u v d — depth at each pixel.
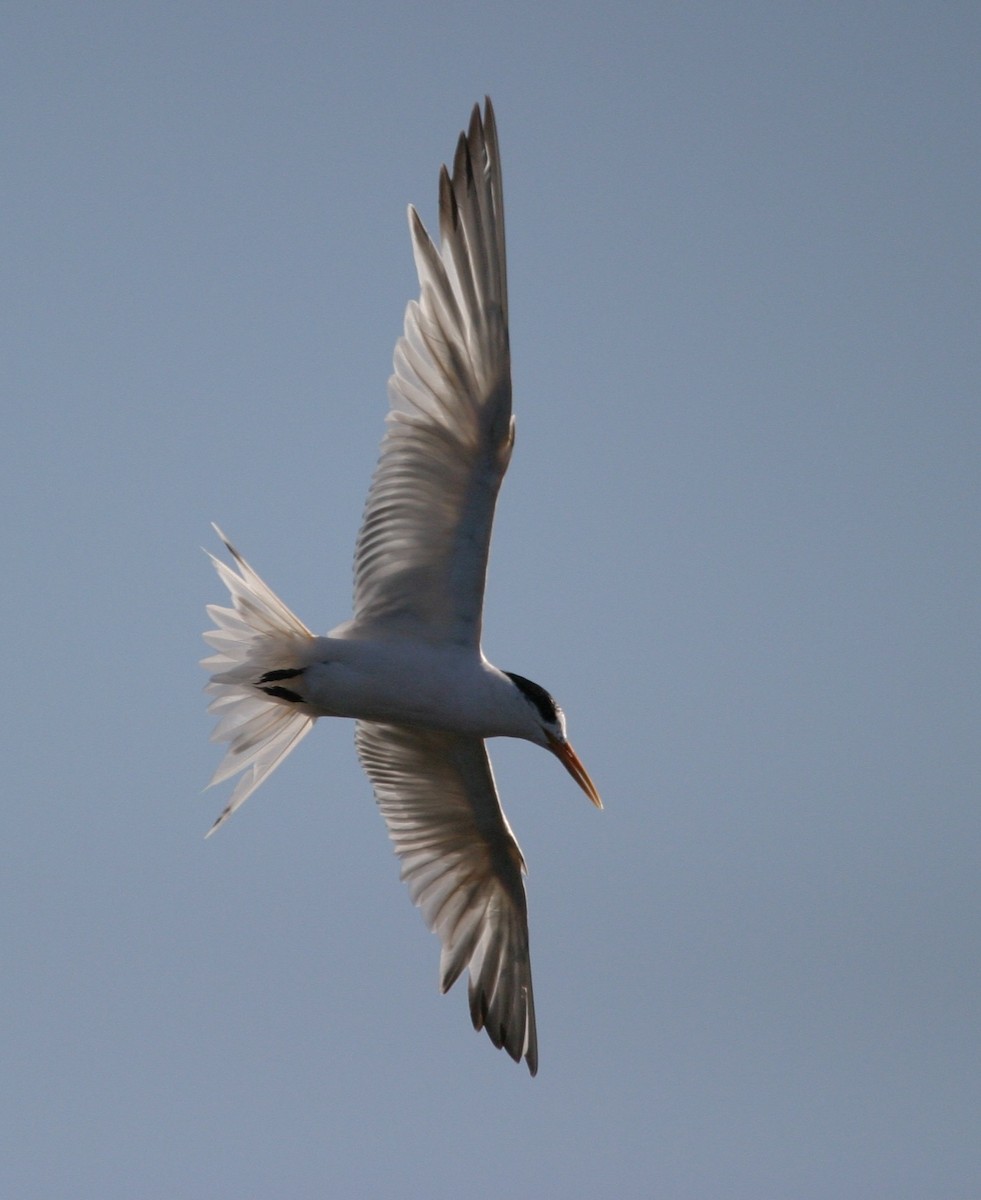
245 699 12.43
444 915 14.33
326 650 11.92
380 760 13.87
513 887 14.22
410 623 12.19
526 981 14.33
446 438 11.64
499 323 11.21
